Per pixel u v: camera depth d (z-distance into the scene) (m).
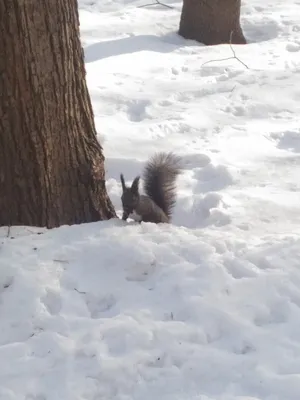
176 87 3.85
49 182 2.36
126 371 1.88
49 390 1.84
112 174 3.07
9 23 2.23
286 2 5.67
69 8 2.31
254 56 4.36
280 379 1.84
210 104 3.67
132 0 5.83
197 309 2.04
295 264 2.20
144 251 2.22
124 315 2.03
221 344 1.96
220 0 4.62
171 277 2.14
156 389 1.85
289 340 1.95
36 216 2.38
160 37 4.75
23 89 2.28
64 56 2.31
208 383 1.86
